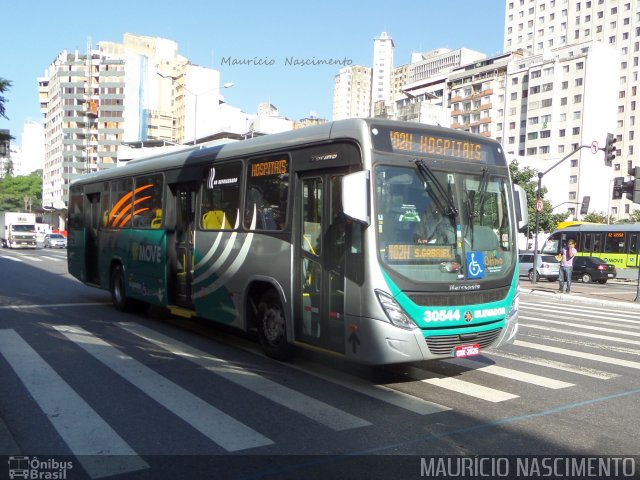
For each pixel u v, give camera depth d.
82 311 11.77
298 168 6.95
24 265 25.36
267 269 7.36
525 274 30.91
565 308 16.44
